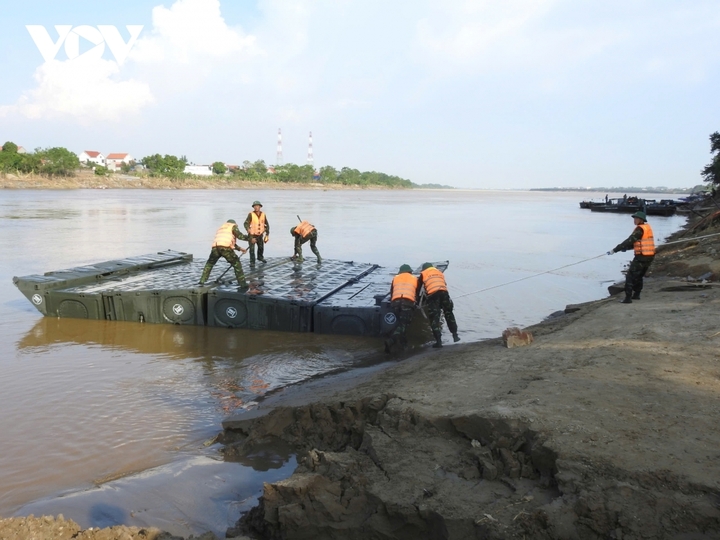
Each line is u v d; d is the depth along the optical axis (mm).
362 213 51688
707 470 3783
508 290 15227
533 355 7113
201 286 11680
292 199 83000
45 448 5723
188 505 4727
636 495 3586
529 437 4480
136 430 6203
